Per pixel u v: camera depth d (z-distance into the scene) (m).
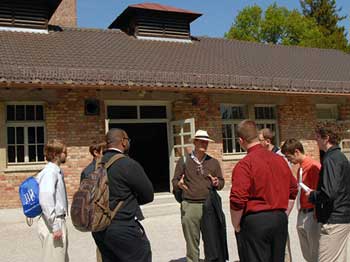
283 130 15.46
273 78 15.10
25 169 11.83
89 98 12.66
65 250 4.90
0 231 9.52
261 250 3.96
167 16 18.39
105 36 17.41
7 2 15.62
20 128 12.14
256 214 3.96
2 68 11.47
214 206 5.71
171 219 10.56
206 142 5.99
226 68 15.96
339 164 4.35
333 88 15.97
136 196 4.18
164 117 14.02
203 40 19.84
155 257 6.83
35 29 15.99
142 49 16.50
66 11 22.09
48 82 11.19
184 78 13.41
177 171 6.05
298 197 5.31
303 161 5.25
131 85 12.06
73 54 14.29
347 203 4.44
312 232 5.16
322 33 43.56
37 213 4.84
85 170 4.67
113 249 4.04
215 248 5.66
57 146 5.00
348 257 6.21
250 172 3.98
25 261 6.92
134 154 19.16
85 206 3.93
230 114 14.98
